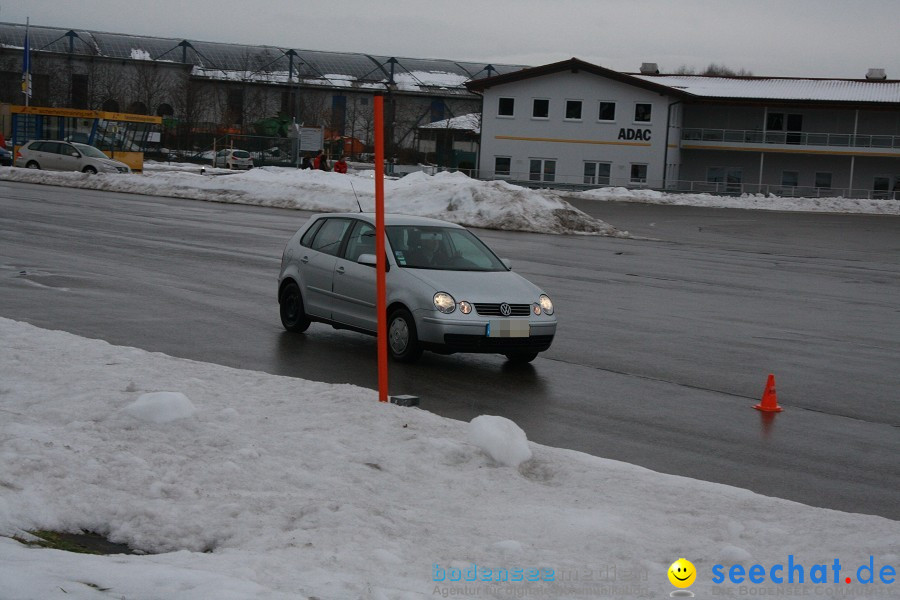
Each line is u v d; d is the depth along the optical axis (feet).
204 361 34.71
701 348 43.19
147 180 140.46
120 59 317.42
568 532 17.58
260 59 337.72
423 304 35.68
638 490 20.72
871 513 21.81
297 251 41.83
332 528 16.72
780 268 82.99
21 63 310.86
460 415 29.17
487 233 104.63
